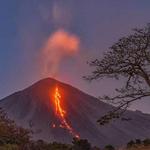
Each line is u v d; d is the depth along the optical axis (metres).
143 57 42.28
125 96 42.00
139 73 42.56
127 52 42.66
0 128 42.81
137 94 41.84
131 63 42.53
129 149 48.50
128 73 42.59
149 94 41.88
